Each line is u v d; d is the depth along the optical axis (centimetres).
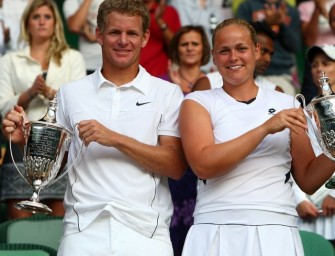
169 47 1680
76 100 1048
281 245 984
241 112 1027
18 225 1255
